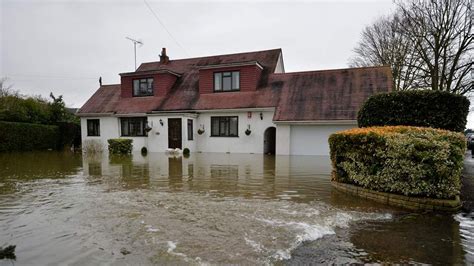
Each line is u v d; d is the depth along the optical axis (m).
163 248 2.93
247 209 4.41
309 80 16.00
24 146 18.34
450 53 17.70
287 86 16.05
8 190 5.93
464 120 6.52
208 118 16.66
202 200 5.02
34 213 4.23
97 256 2.78
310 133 14.34
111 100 19.92
